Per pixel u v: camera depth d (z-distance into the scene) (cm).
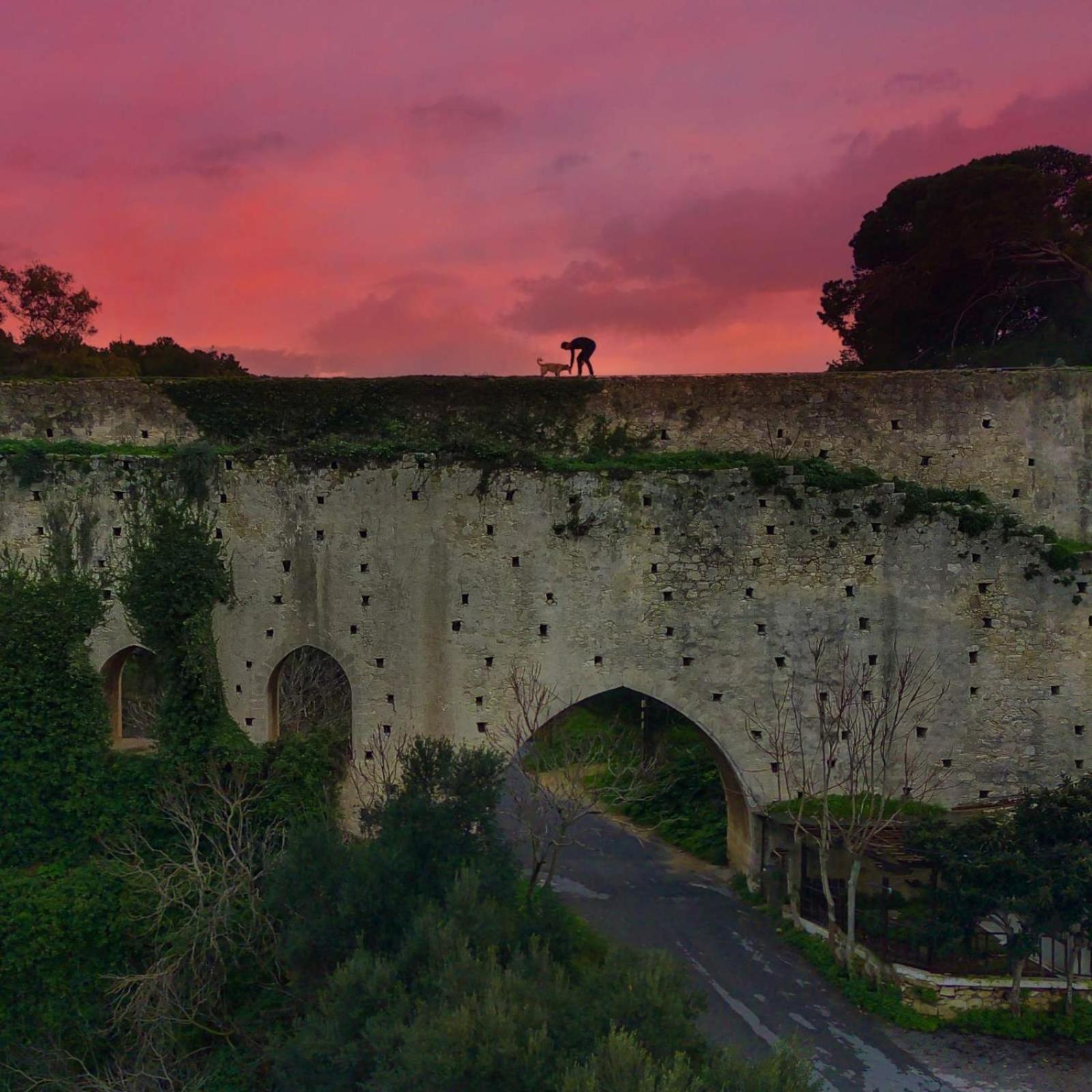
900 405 2606
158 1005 1905
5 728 2203
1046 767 2339
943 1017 1906
